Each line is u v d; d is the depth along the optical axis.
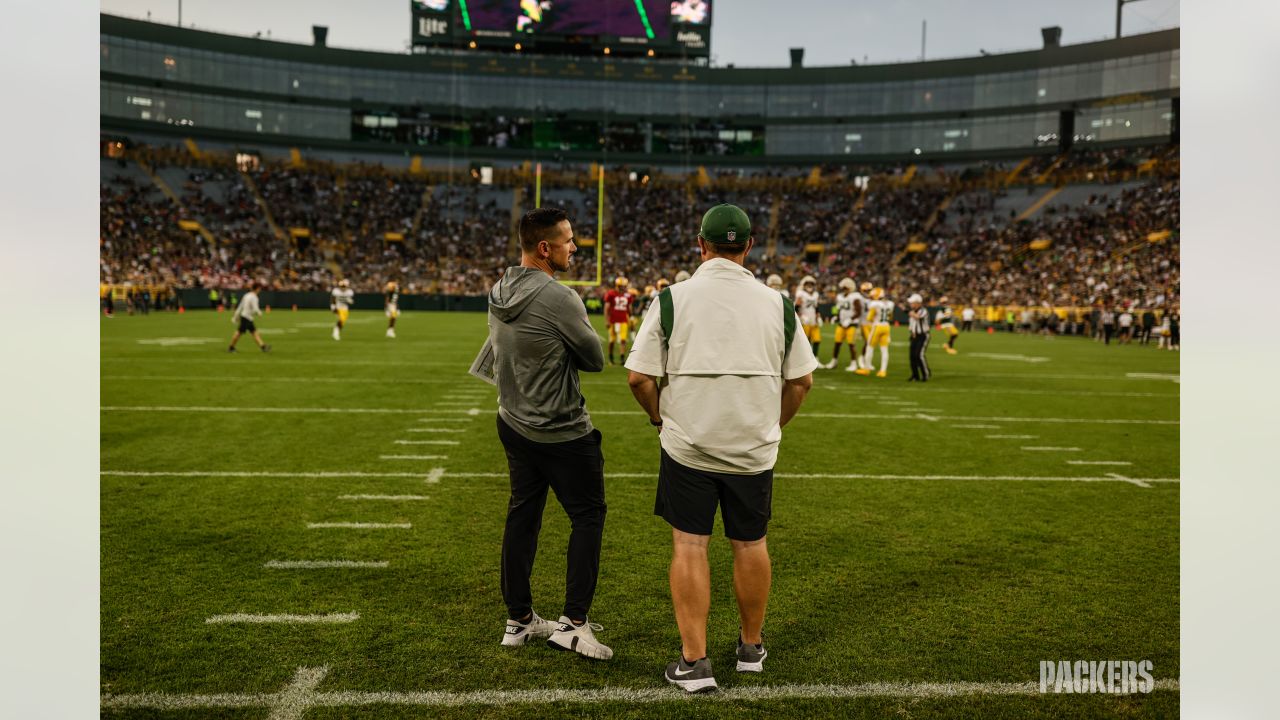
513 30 48.16
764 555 2.85
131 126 48.62
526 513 3.11
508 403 3.06
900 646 3.09
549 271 3.11
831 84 55.25
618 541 4.30
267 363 13.41
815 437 7.55
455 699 2.66
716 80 55.81
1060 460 6.62
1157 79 47.75
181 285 38.41
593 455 3.06
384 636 3.12
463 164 55.12
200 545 4.17
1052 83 50.78
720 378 2.76
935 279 42.97
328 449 6.63
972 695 2.74
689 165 56.03
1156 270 35.88
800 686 2.78
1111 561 4.08
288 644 3.04
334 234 46.91
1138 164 46.38
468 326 26.30
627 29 48.28
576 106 55.66
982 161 52.56
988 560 4.08
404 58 54.25
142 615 3.28
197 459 6.21
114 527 4.46
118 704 2.60
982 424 8.45
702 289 2.80
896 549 4.24
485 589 3.62
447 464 6.13
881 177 53.78
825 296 43.03
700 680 2.72
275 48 52.28
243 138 51.69
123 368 12.31
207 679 2.76
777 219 51.66
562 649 2.99
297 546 4.17
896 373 14.23
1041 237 43.66
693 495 2.79
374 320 30.41
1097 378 13.49
